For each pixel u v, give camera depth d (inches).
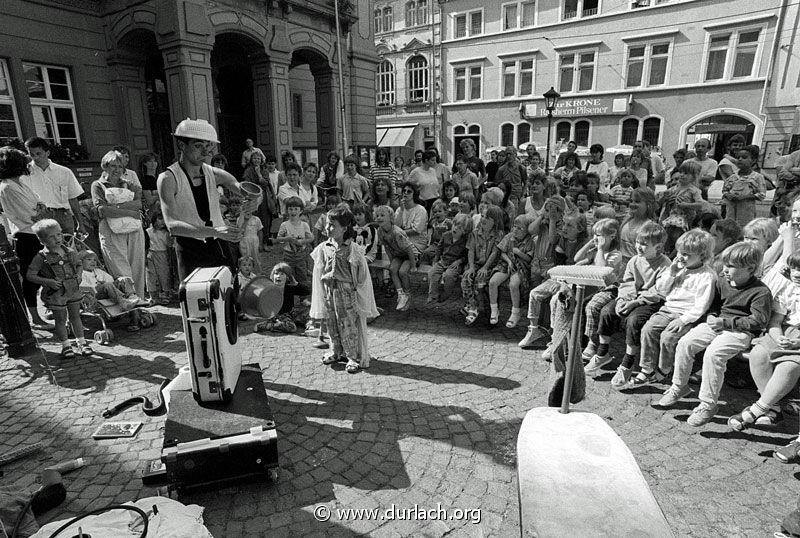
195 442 91.9
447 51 1080.2
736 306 118.6
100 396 135.8
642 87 856.9
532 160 439.5
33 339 154.8
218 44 520.4
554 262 184.2
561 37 921.5
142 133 448.1
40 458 107.8
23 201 179.9
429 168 312.3
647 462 104.0
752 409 112.0
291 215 209.9
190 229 121.6
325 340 173.8
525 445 56.6
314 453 108.8
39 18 376.8
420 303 223.0
